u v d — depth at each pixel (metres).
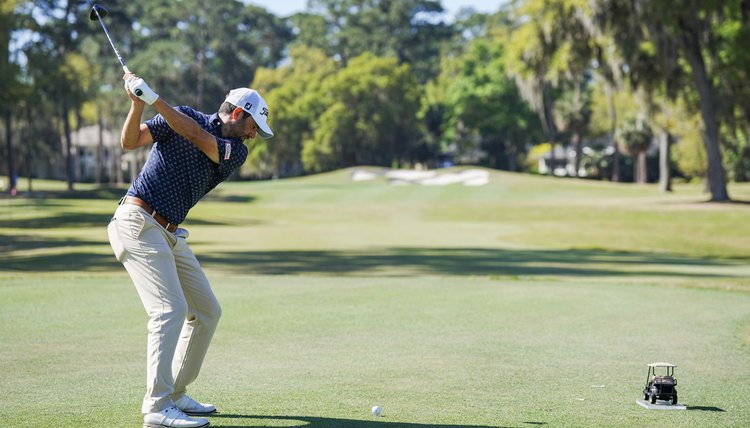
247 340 8.64
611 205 48.88
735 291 13.39
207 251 24.48
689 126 54.50
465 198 60.72
